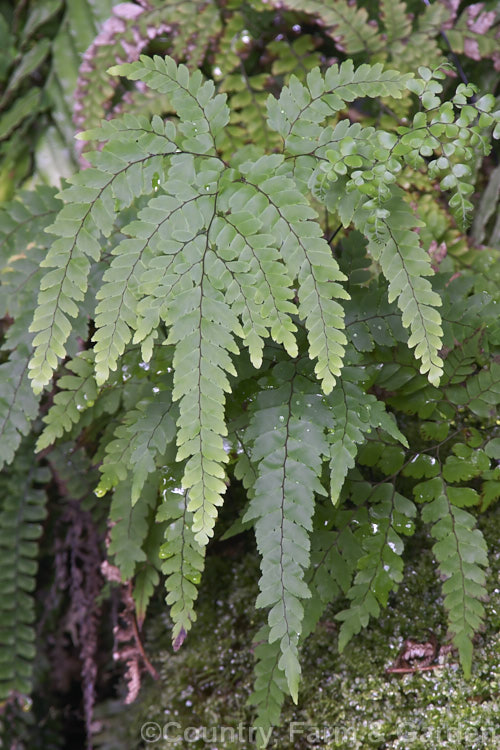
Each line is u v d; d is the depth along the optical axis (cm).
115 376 100
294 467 93
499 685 98
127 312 92
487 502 97
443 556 96
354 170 93
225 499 109
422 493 97
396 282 92
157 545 103
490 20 110
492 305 99
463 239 109
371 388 104
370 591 97
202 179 93
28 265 103
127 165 93
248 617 108
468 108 92
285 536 93
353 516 98
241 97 112
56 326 92
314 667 104
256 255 91
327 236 108
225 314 91
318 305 91
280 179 92
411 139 92
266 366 97
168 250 91
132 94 112
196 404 91
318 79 94
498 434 98
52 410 100
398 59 111
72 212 92
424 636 102
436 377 92
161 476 100
